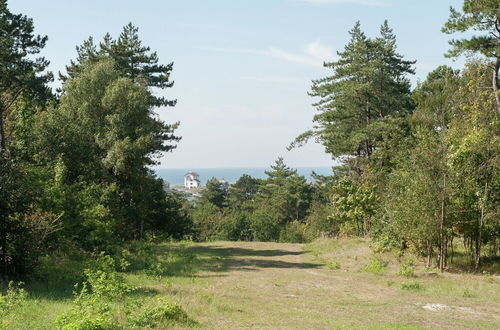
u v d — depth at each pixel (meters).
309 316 12.95
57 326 9.44
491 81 32.97
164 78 48.41
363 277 22.80
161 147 48.19
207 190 128.00
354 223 41.50
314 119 46.56
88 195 29.69
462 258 25.92
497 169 23.47
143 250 28.44
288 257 35.22
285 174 118.12
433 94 42.22
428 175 24.02
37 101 41.59
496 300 16.25
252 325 11.44
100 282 13.99
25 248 17.77
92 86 38.78
